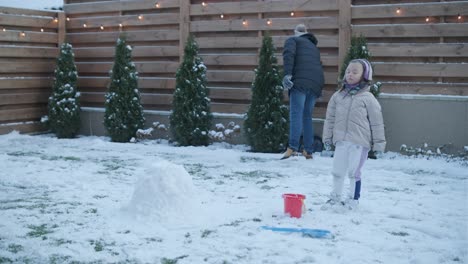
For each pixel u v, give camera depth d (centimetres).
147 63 1074
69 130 1075
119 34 1107
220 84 1003
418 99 809
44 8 1291
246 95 973
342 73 826
